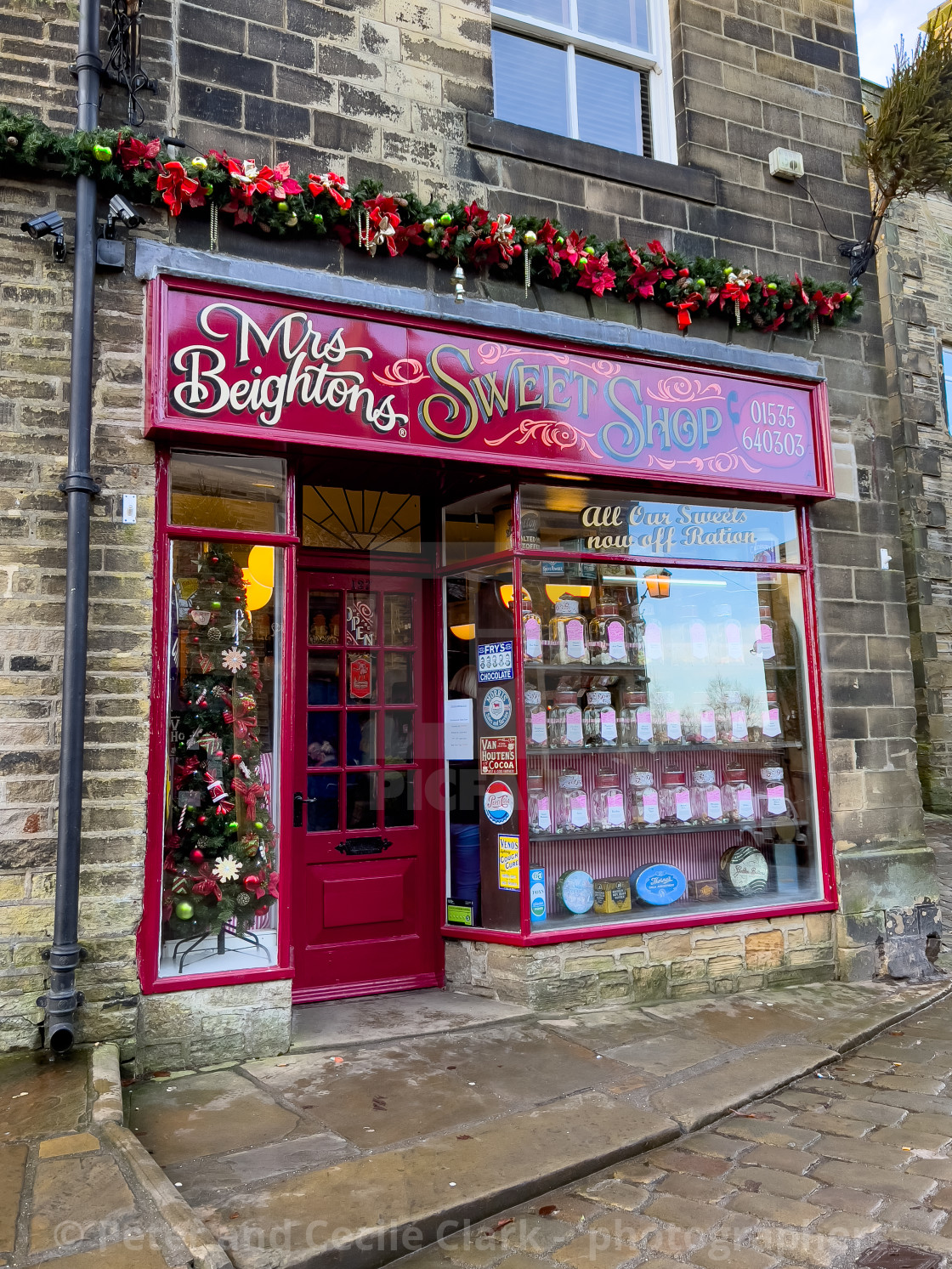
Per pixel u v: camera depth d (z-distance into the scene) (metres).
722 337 5.54
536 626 5.00
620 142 5.82
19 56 3.96
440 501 5.32
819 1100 3.63
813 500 5.63
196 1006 3.85
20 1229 2.37
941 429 10.90
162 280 3.95
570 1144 3.12
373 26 4.76
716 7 5.85
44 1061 3.49
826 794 5.43
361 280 4.46
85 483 3.76
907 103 5.54
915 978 5.39
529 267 4.82
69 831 3.59
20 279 3.85
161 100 4.18
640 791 5.26
